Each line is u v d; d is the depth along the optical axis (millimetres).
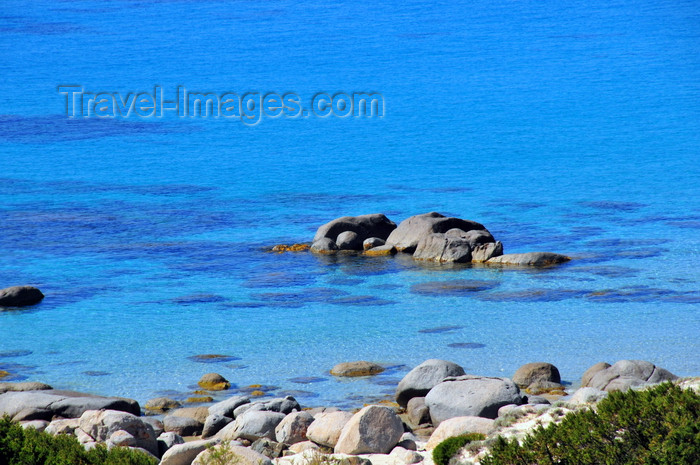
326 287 87750
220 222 125250
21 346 69875
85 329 74562
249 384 59688
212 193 151000
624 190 147125
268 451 42938
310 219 127312
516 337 68875
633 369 53562
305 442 44156
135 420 44719
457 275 91312
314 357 65500
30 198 144125
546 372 58094
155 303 82875
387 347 67438
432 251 99375
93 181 162000
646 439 27594
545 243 107000
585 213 127688
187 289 87938
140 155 194375
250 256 103188
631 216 124188
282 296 84562
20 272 95812
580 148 195375
